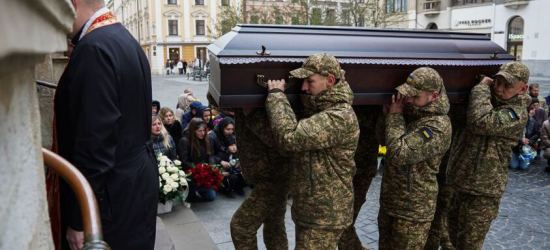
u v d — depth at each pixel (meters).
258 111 2.56
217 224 4.57
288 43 2.45
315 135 2.17
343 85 2.31
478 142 3.03
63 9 0.74
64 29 0.79
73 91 1.53
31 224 0.66
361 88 2.58
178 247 3.56
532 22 22.67
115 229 1.63
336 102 2.28
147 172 1.77
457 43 3.01
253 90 2.32
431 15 26.92
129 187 1.66
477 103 2.86
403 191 2.68
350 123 2.26
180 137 6.19
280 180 2.88
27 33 0.54
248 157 2.86
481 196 3.06
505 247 4.20
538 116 7.90
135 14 45.16
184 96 8.84
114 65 1.57
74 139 1.55
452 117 3.26
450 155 3.26
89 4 1.65
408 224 2.68
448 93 2.89
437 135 2.56
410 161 2.54
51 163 0.93
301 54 2.40
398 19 20.61
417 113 2.64
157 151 5.20
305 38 2.53
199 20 39.44
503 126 2.83
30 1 0.54
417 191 2.66
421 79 2.50
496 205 3.10
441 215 3.46
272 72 2.33
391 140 2.58
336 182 2.33
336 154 2.31
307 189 2.35
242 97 2.30
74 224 1.51
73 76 1.53
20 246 0.59
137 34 45.25
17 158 0.61
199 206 5.15
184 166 5.45
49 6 0.63
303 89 2.32
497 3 24.00
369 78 2.59
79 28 1.65
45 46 0.64
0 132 0.54
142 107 1.76
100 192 1.53
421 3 27.23
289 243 4.09
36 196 0.71
